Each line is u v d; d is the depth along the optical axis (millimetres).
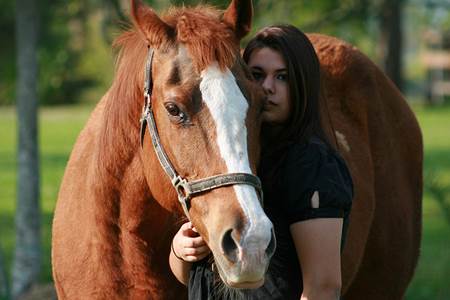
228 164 6066
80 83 73250
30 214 15469
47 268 17234
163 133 6539
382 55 34250
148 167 6914
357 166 8852
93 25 32438
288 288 6512
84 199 7695
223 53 6258
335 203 6383
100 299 7582
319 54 9531
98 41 48719
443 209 13797
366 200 8797
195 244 6684
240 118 6145
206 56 6246
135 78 7082
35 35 15336
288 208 6504
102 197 7402
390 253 9445
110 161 7309
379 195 9359
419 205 10281
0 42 36062
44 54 22312
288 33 6711
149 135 6805
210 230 6105
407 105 10320
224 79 6195
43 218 22406
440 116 57250
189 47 6348
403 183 9852
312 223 6352
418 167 10250
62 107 71062
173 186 6621
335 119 8992
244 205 5926
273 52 6664
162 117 6523
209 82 6191
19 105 15422
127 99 7156
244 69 6418
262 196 6191
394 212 9477
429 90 76688
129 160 7223
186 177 6332
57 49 22844
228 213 5930
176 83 6320
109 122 7328
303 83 6625
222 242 5891
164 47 6590
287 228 6598
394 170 9633
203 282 6840
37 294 14469
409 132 10094
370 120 9477
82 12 18844
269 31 6758
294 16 18484
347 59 9492
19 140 15445
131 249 7379
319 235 6340
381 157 9453
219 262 5980
